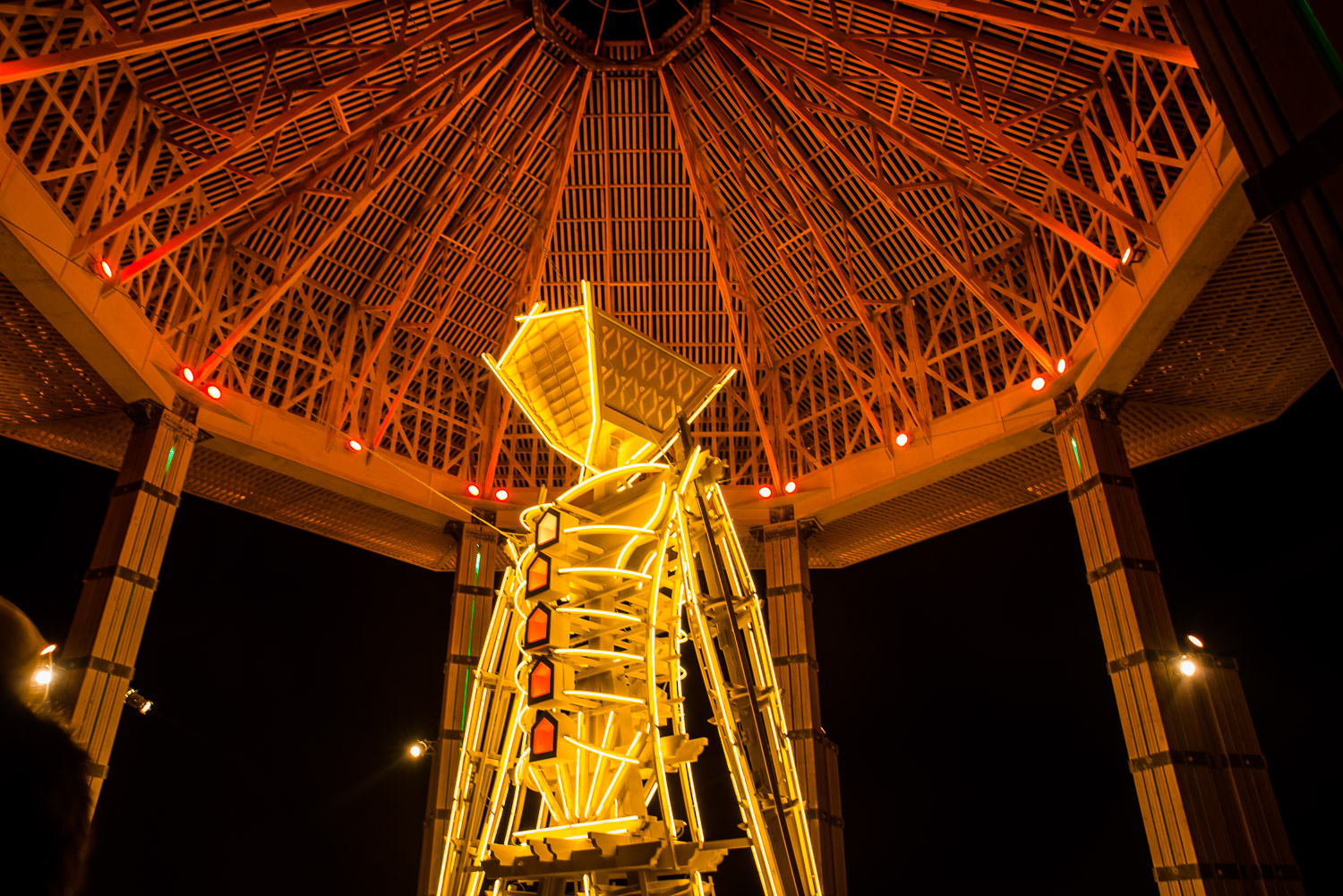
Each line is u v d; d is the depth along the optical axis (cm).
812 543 1825
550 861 429
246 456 1452
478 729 495
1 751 88
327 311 1595
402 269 1603
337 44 1272
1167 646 1180
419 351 1689
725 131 1574
